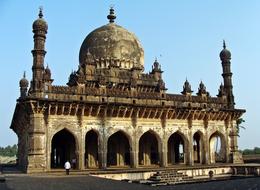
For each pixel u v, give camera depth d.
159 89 24.69
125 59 27.70
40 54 21.27
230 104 27.31
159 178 19.73
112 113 22.84
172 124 24.94
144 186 12.59
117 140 25.34
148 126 24.05
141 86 27.08
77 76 23.42
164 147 24.25
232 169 24.45
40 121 20.67
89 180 14.90
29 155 20.16
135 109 23.31
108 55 27.45
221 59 28.34
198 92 26.59
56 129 21.17
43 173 19.50
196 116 25.83
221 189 9.87
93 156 24.69
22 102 21.03
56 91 21.34
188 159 25.11
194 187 11.22
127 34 29.00
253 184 10.73
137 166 23.17
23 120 24.88
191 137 25.41
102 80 22.92
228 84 27.73
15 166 34.78
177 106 24.52
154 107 23.73
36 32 21.41
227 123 27.31
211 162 27.45
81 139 21.77
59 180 14.63
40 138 20.47
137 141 23.38
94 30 29.61
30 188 11.19
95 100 22.38
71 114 21.73
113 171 19.81
